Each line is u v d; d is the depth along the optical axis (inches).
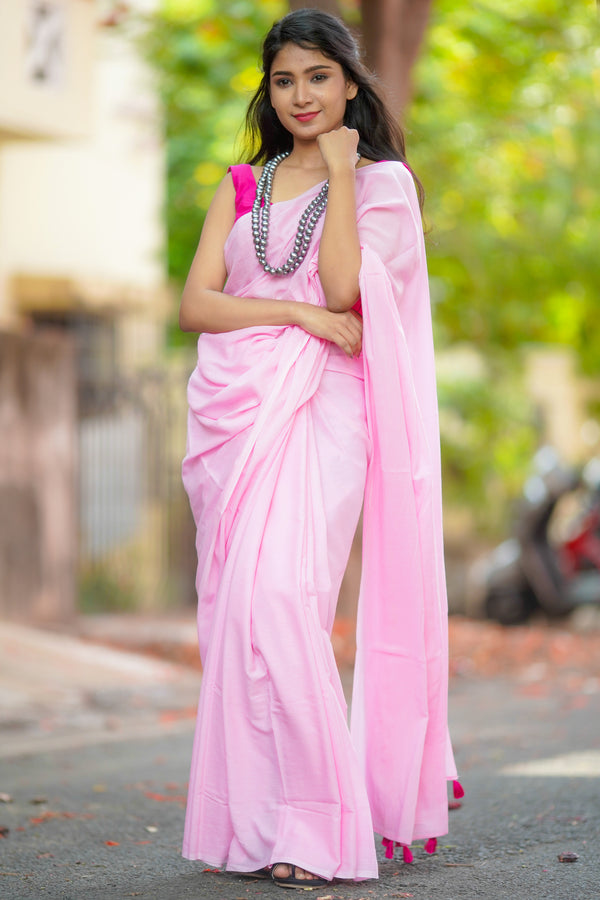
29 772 315.3
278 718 181.8
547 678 511.5
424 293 201.3
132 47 717.3
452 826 235.6
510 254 825.5
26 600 534.9
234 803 183.5
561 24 614.9
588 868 198.4
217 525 191.5
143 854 217.2
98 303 737.0
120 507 619.2
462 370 999.0
